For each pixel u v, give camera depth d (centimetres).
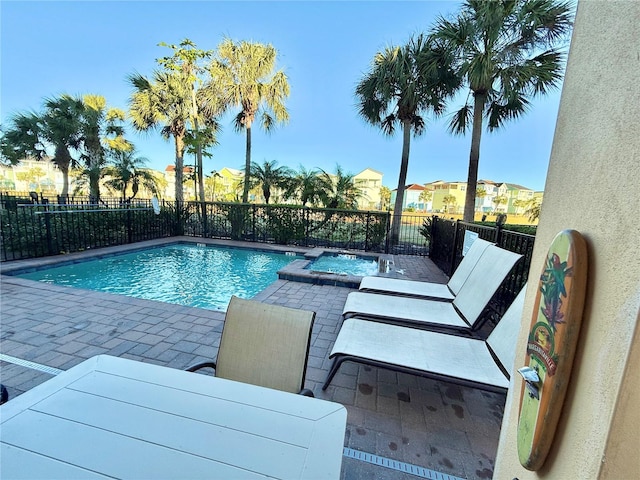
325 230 884
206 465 87
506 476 101
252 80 1066
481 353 217
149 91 1002
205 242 891
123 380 123
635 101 58
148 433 97
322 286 502
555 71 611
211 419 104
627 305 55
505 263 273
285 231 904
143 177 1384
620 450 54
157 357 257
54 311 347
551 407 72
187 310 359
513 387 106
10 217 555
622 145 61
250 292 567
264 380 157
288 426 103
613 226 61
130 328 309
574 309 68
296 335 157
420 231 896
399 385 234
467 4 623
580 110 80
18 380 219
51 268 565
